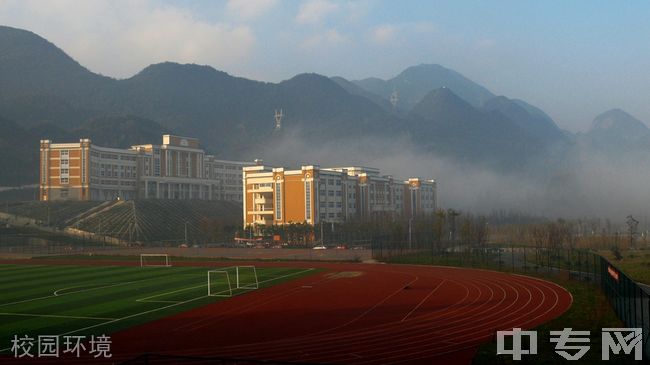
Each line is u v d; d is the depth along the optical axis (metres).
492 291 55.00
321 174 161.62
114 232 152.62
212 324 39.81
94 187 182.62
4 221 160.12
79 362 30.22
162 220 170.50
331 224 148.38
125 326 39.16
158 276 69.62
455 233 145.62
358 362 29.97
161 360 30.70
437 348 32.66
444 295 52.66
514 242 132.75
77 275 71.12
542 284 59.56
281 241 145.50
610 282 45.53
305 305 47.59
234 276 69.19
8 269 79.69
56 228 154.38
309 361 30.14
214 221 170.00
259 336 36.09
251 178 168.88
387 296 52.34
